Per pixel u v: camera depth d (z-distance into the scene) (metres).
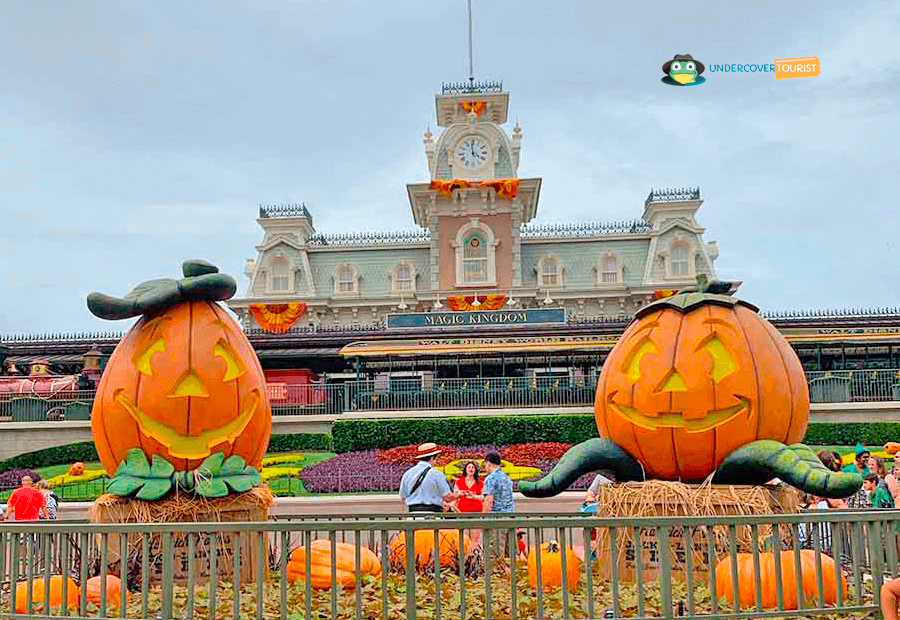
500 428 32.72
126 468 9.17
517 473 26.30
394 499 22.41
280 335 43.59
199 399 9.11
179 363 9.13
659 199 58.88
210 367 9.20
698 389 8.94
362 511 22.11
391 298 57.84
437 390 35.72
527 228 60.56
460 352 37.31
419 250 60.00
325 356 40.91
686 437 9.01
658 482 8.98
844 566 8.83
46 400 34.59
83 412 34.31
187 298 9.45
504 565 10.22
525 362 39.34
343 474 25.70
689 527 6.93
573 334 41.09
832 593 7.66
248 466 9.42
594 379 37.19
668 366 9.10
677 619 6.55
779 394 9.05
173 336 9.24
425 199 57.16
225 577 9.01
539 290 56.81
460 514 9.99
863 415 32.97
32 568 7.28
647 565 8.78
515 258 56.66
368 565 9.43
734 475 9.01
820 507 10.91
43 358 42.75
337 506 22.09
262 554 6.68
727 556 8.59
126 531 6.88
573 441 32.53
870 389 33.41
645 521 6.61
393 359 38.56
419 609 7.80
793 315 43.28
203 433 9.23
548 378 36.78
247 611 7.74
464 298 54.94
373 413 34.38
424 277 59.28
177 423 9.11
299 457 31.36
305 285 59.00
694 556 8.59
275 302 58.06
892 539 7.13
